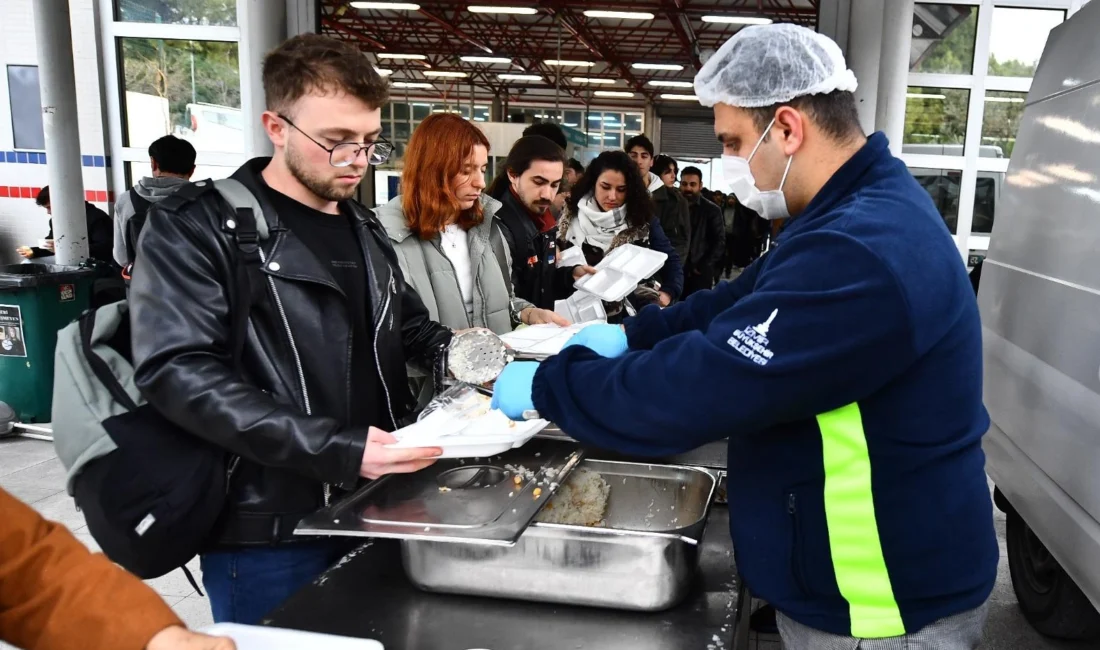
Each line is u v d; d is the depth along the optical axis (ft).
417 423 4.35
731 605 4.00
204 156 17.80
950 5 15.69
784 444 3.44
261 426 3.76
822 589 3.43
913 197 3.37
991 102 16.01
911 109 16.20
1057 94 7.52
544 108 75.87
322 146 4.19
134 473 3.96
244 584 4.45
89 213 17.40
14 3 20.20
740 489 3.66
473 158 7.04
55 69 14.67
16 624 2.39
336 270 4.66
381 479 4.39
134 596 2.44
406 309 5.70
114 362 4.29
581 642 3.65
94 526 3.96
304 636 3.02
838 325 3.01
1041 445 6.80
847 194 3.50
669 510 4.93
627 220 10.98
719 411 3.19
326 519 3.84
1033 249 7.49
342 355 4.47
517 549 3.87
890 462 3.26
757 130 3.65
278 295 4.26
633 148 15.33
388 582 4.22
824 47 3.50
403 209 7.09
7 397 14.26
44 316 14.14
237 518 4.27
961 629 3.47
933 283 3.09
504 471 4.59
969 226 16.53
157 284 3.95
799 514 3.43
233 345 4.17
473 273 7.68
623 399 3.42
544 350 5.57
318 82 4.07
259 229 4.24
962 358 3.29
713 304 5.13
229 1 17.10
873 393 3.22
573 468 4.71
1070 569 6.13
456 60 57.93
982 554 3.47
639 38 50.67
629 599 3.84
